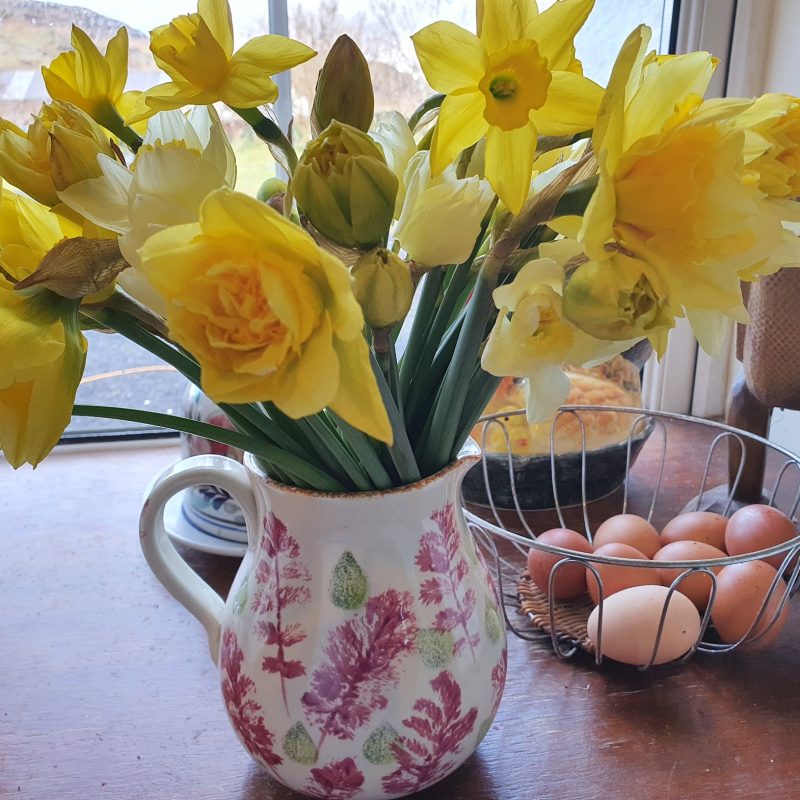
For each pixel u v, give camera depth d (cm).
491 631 41
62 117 30
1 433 29
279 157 33
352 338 23
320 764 38
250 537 41
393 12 78
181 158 27
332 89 30
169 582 43
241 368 24
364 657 37
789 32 74
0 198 30
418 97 80
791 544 48
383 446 37
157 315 33
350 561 37
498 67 27
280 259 24
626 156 26
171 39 31
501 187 27
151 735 47
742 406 66
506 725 47
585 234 25
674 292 26
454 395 35
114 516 70
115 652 54
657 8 81
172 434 84
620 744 45
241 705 39
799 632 54
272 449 35
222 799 42
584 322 27
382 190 27
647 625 48
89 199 28
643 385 89
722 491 70
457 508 40
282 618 38
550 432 64
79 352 31
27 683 51
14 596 59
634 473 75
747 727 46
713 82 79
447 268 38
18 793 43
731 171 25
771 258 31
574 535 55
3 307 29
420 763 39
